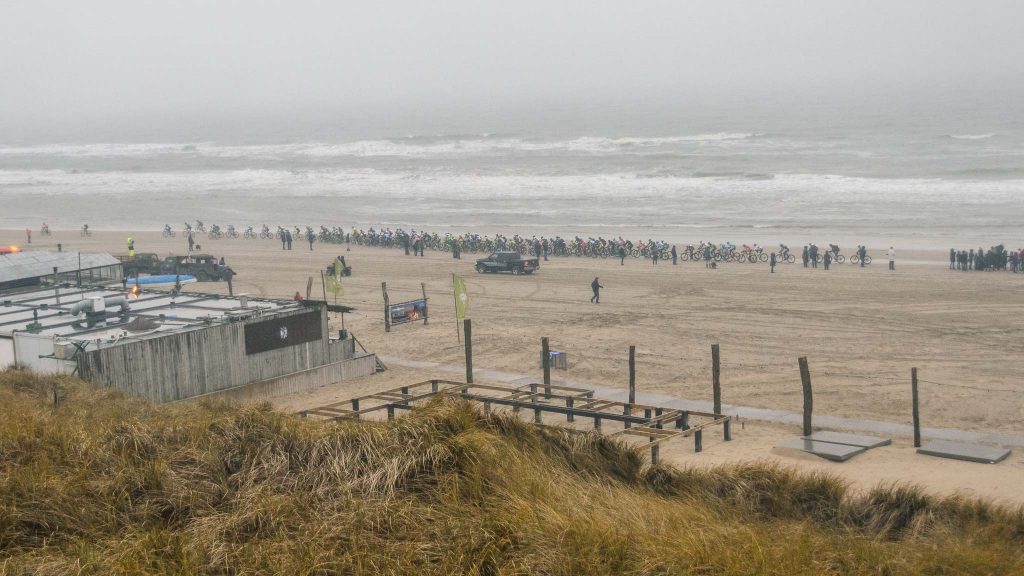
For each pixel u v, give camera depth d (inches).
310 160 7239.2
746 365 1376.7
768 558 403.5
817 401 1172.5
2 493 411.5
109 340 1146.0
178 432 514.9
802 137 7524.6
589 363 1411.2
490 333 1660.9
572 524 403.9
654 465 665.0
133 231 3622.0
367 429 500.7
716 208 3602.4
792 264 2401.6
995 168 4480.8
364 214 3873.0
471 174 5403.5
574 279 2263.8
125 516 409.7
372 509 414.9
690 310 1825.8
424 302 1784.0
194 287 2257.6
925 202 3506.4
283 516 408.8
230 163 7322.8
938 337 1531.7
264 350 1289.4
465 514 416.8
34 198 5093.5
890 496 631.8
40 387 950.4
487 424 578.9
